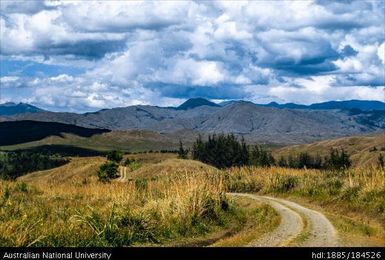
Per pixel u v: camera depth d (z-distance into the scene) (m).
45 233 18.94
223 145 168.50
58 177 117.31
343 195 35.97
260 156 156.38
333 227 24.39
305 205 39.25
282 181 52.62
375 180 34.81
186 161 92.25
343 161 115.50
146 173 85.75
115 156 83.31
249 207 39.69
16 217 22.62
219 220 27.95
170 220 24.47
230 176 62.56
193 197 27.89
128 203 29.97
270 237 21.91
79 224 21.47
